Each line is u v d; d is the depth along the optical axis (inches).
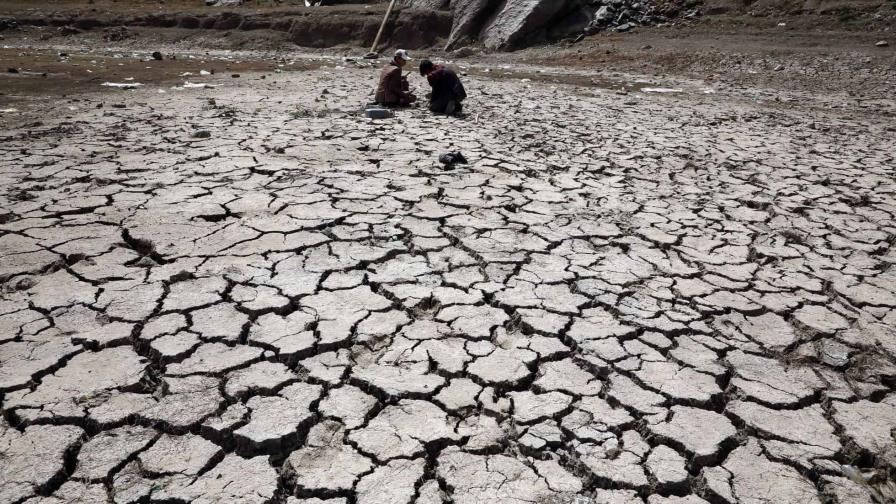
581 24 941.8
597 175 269.6
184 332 131.8
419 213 208.2
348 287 155.4
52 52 811.4
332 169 253.0
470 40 941.2
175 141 289.9
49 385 114.0
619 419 113.3
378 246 180.5
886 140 373.4
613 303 155.2
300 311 142.9
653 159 302.4
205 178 233.5
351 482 95.8
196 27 1033.5
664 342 139.2
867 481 104.1
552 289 160.9
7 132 299.7
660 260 184.7
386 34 959.0
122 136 296.5
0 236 175.2
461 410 113.3
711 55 735.1
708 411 117.1
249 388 115.6
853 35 774.5
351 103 424.2
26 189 214.7
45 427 103.9
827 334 148.3
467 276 165.5
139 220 190.5
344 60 837.8
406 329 138.6
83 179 228.1
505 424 111.3
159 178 231.5
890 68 626.8
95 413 107.4
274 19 1008.9
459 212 211.8
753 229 215.2
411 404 114.3
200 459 98.9
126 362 122.0
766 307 160.1
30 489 91.4
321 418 110.0
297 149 281.6
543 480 98.3
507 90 539.2
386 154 281.4
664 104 490.3
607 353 133.3
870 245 207.0
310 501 92.4
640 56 772.0
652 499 96.3
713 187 262.5
